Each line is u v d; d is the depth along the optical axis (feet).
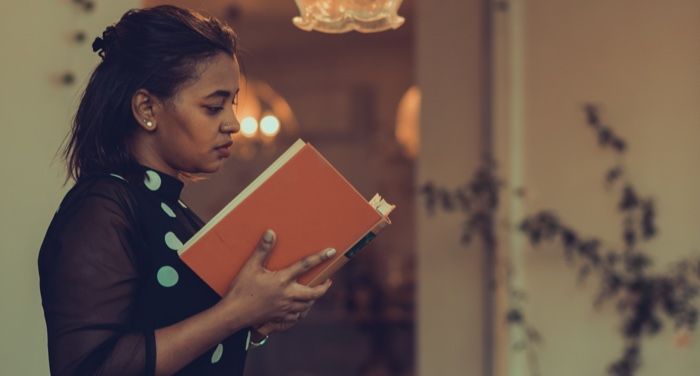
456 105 15.66
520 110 15.24
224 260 5.07
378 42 31.73
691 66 14.10
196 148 5.25
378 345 25.85
